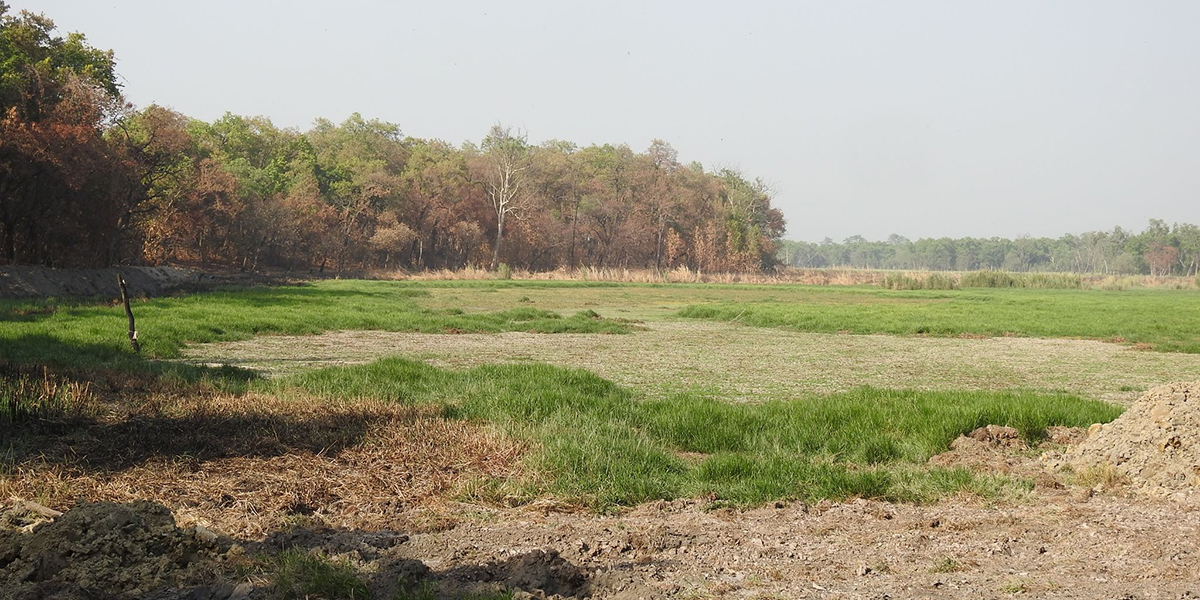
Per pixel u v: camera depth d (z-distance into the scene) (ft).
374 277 257.34
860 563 17.92
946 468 27.55
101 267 148.77
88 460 25.35
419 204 299.17
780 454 29.73
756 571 17.69
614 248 342.44
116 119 148.15
